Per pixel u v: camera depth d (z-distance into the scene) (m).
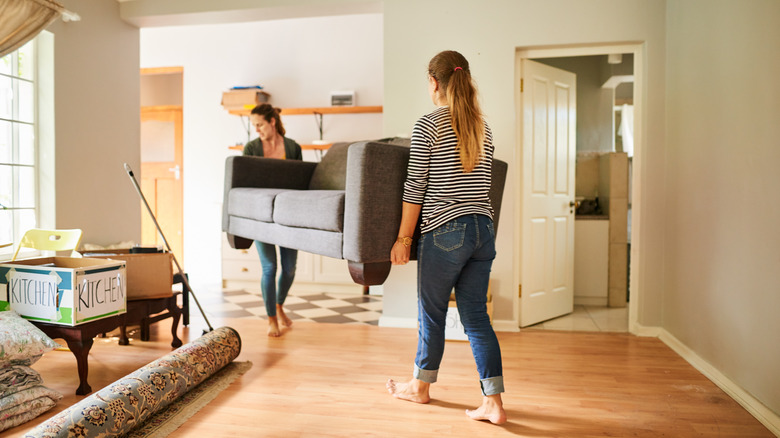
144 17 3.92
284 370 2.63
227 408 2.14
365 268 2.08
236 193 3.11
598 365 2.78
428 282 2.01
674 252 3.21
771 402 2.03
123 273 2.56
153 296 2.93
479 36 3.56
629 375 2.61
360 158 2.03
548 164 4.00
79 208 3.55
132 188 4.08
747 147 2.26
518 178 3.73
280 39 5.72
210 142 5.91
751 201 2.21
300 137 5.67
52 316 2.30
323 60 5.64
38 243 2.81
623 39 3.41
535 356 2.95
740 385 2.29
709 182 2.67
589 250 4.69
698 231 2.81
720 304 2.51
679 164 3.14
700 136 2.80
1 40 2.78
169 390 2.09
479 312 2.03
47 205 3.34
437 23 3.60
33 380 2.09
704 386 2.46
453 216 1.93
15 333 2.07
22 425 1.97
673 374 2.63
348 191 2.09
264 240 2.80
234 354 2.65
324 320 3.88
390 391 2.31
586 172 5.14
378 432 1.92
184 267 6.00
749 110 2.24
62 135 3.40
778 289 2.00
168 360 2.22
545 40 3.49
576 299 4.75
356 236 2.04
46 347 2.13
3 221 3.18
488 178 2.04
